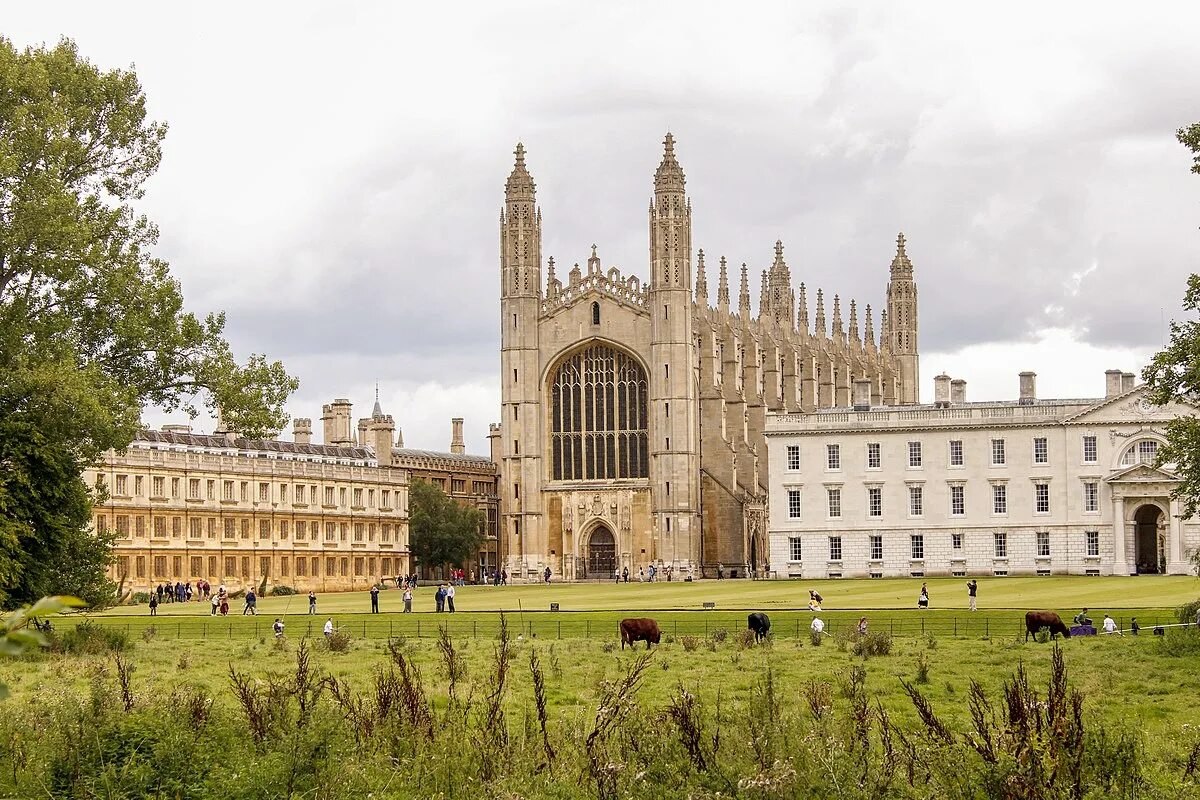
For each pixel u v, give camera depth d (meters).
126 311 82.25
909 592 127.56
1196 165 69.25
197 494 169.75
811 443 169.88
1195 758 32.47
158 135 87.19
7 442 72.94
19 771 32.34
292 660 67.81
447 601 108.88
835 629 85.88
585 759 32.31
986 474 163.38
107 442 76.88
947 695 51.09
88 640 74.62
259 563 177.88
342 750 33.09
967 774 28.58
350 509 193.75
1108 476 157.88
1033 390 168.50
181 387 85.62
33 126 79.81
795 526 169.75
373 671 54.72
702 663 64.56
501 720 34.91
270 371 86.75
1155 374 70.00
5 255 78.75
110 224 84.00
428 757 32.78
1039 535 161.00
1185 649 64.50
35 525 74.44
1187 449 68.62
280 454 195.62
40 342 78.25
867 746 31.33
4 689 15.80
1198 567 73.88
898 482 166.62
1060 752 28.86
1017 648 69.56
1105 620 79.50
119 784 31.72
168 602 147.12
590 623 92.69
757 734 33.09
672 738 32.75
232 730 35.09
